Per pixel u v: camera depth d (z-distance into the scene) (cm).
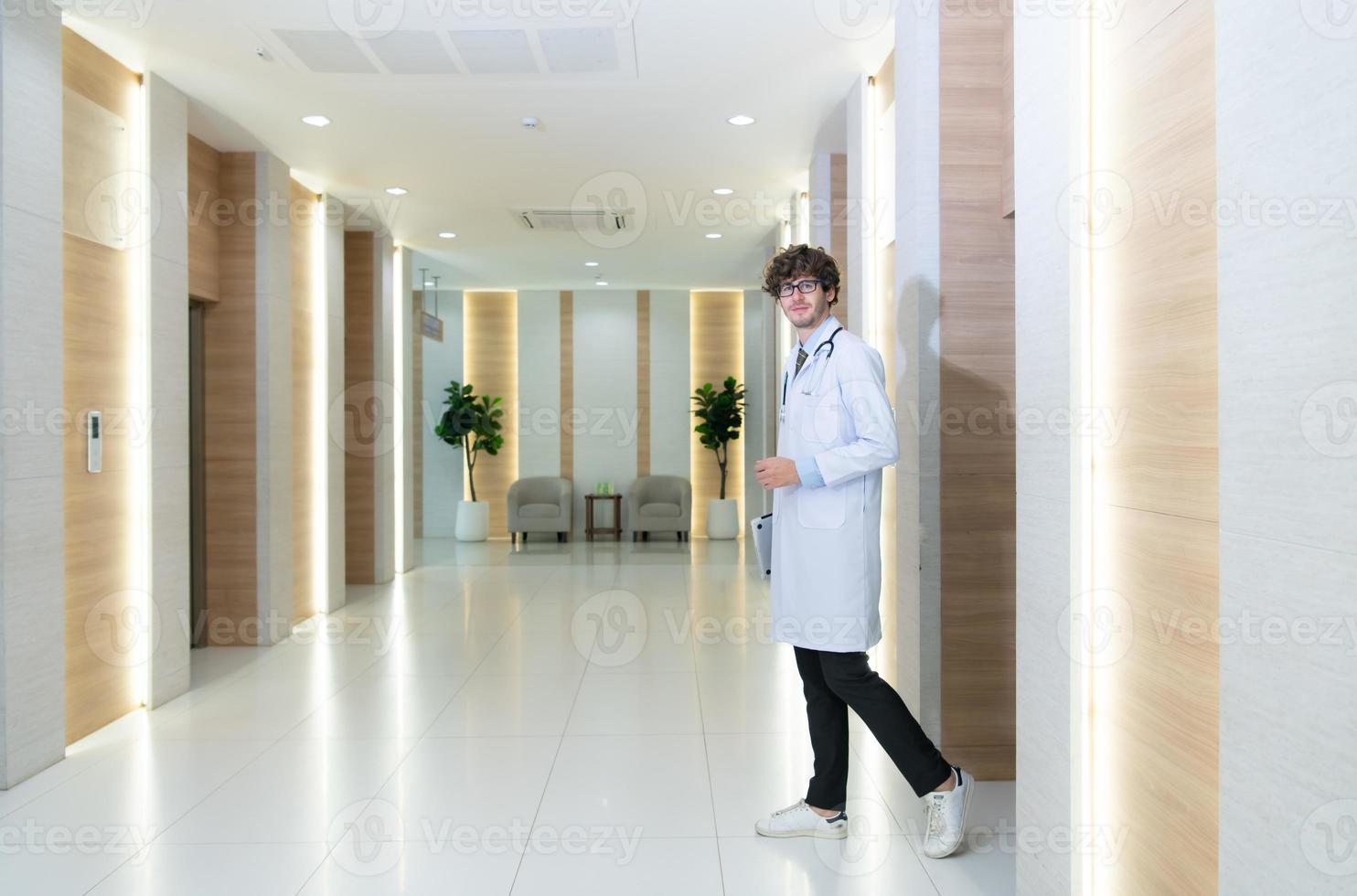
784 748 393
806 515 282
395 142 584
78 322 409
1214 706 162
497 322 1283
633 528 1190
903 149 375
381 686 497
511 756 383
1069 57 206
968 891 262
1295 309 138
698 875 274
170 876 274
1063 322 209
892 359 433
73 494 406
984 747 359
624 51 448
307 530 689
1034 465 227
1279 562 142
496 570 945
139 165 457
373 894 262
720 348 1275
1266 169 144
